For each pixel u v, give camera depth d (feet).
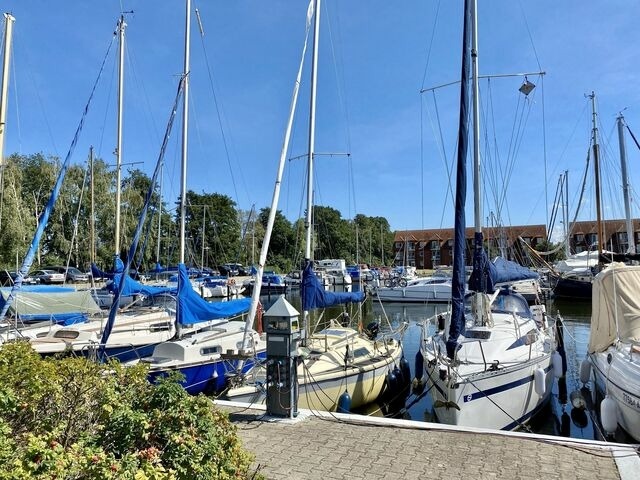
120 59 60.95
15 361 13.15
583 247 220.23
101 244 124.77
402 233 291.79
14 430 11.57
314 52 41.45
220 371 34.53
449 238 276.00
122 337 39.19
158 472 9.27
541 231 249.55
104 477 8.82
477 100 36.04
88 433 11.44
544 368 31.83
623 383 25.94
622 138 96.63
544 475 15.94
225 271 181.88
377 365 34.65
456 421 25.86
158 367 31.99
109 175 136.56
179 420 11.49
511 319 39.47
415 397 36.65
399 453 17.79
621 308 30.45
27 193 123.54
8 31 42.63
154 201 120.06
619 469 16.29
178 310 36.29
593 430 30.55
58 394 12.59
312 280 35.81
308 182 40.45
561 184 146.72
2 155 42.01
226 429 12.53
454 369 26.68
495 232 72.54
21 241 95.71
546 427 31.17
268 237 33.76
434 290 110.93
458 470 16.34
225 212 232.32
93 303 43.65
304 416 22.03
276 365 22.11
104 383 13.38
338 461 17.08
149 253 120.57
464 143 28.30
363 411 34.37
